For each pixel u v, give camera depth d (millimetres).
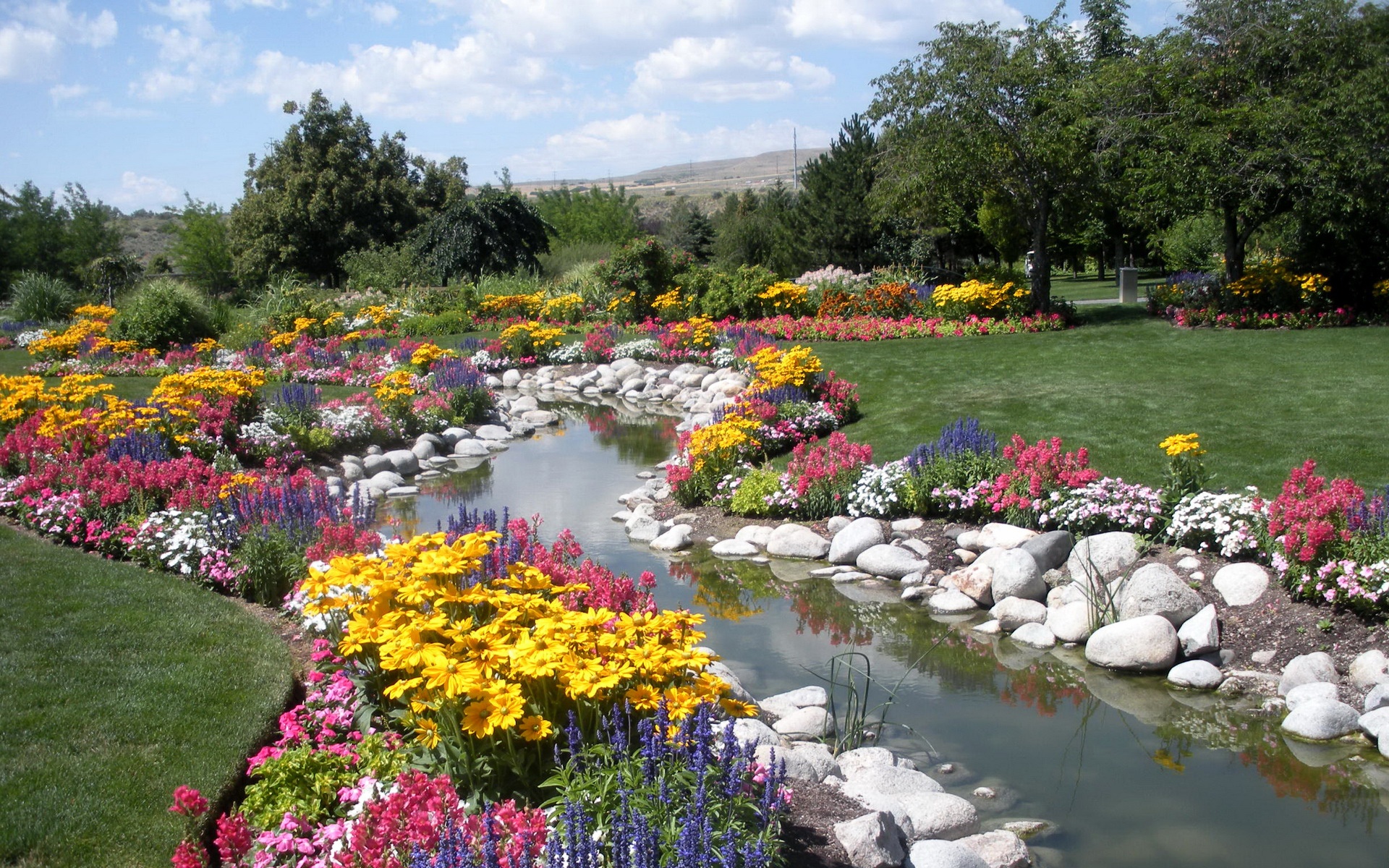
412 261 36562
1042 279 20703
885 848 3957
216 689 5246
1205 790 5215
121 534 7883
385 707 4516
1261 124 17188
